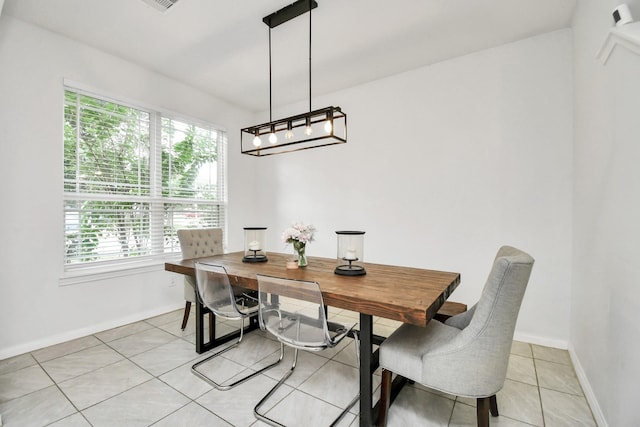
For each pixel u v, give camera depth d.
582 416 1.63
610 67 1.48
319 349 1.62
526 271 1.23
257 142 2.61
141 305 3.06
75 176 2.65
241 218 4.24
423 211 3.04
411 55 2.82
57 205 2.50
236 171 4.18
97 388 1.86
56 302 2.49
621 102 1.35
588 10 1.87
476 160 2.76
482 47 2.68
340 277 1.92
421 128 3.05
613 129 1.44
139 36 2.53
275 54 2.82
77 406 1.69
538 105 2.49
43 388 1.86
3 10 2.18
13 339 2.27
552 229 2.44
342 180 3.61
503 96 2.63
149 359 2.24
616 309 1.38
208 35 2.51
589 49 1.85
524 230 2.55
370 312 1.43
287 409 1.68
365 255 3.41
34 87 2.37
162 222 3.32
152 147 3.24
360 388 1.53
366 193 3.42
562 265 2.40
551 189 2.44
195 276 2.21
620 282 1.34
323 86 3.52
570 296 2.38
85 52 2.65
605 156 1.56
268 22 2.32
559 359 2.24
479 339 1.26
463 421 1.59
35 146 2.38
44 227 2.43
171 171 3.43
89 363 2.17
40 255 2.40
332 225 3.69
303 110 4.00
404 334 1.62
